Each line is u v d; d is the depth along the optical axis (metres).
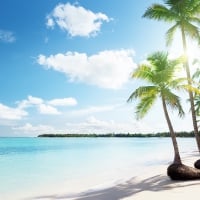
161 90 17.62
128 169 24.97
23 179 20.89
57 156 40.91
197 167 19.42
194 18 21.72
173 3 21.44
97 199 12.66
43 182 19.47
